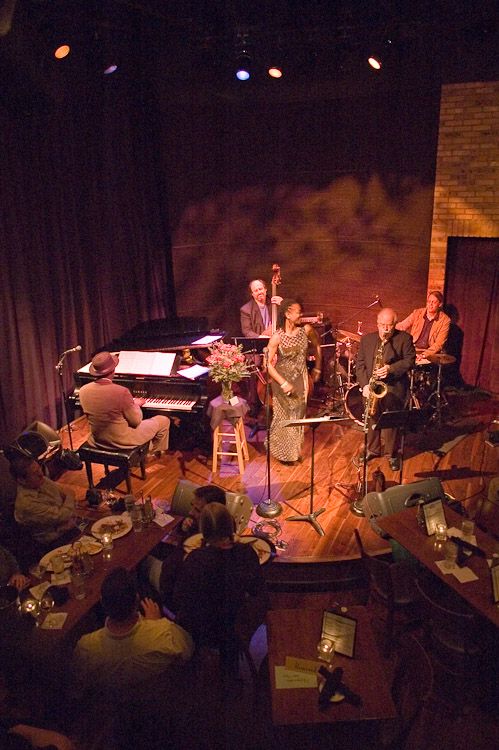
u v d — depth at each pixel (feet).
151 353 20.03
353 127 25.07
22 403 20.48
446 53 22.31
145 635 10.17
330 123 25.39
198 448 21.36
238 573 11.34
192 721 11.82
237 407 18.79
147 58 24.71
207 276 28.37
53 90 14.94
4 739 8.98
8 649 10.85
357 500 17.72
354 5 21.03
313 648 10.68
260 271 28.32
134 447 17.88
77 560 12.35
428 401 23.31
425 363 22.53
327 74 24.66
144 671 10.11
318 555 15.67
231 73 25.30
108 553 12.88
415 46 22.70
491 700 12.01
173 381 19.62
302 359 19.16
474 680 12.28
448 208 23.82
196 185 27.12
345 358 25.98
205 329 24.39
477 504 16.29
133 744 10.40
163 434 19.06
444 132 23.15
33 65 13.83
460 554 12.63
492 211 23.21
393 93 23.89
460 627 11.63
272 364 18.88
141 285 26.13
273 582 15.46
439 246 24.31
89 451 17.92
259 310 23.93
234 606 11.41
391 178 24.85
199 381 19.47
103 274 23.97
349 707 9.60
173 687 10.35
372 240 25.99
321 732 9.98
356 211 25.99
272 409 19.80
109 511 17.10
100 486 18.95
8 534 15.83
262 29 22.20
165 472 19.83
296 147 26.22
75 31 19.43
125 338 22.68
